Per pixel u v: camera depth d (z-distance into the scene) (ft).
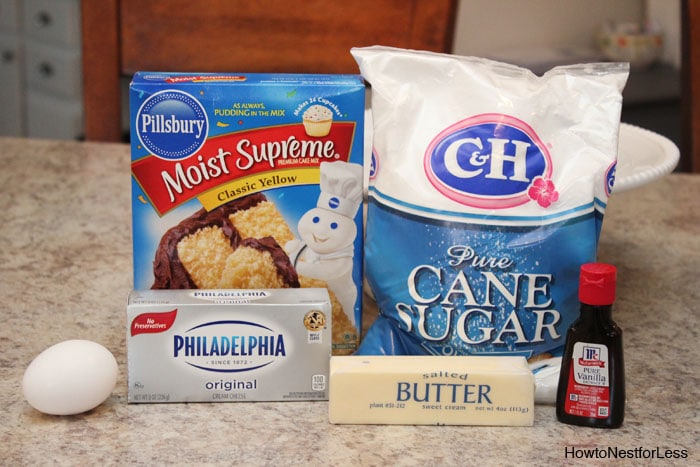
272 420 2.38
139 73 2.73
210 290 2.54
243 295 2.49
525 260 2.48
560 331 2.53
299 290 2.55
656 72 9.73
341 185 2.65
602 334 2.31
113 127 5.15
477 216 2.48
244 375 2.45
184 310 2.40
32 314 3.02
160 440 2.27
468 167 2.49
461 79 2.55
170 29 4.94
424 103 2.56
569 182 2.50
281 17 4.89
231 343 2.43
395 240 2.54
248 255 2.67
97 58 5.01
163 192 2.61
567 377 2.35
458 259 2.49
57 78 9.84
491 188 2.48
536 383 2.46
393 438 2.30
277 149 2.61
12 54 10.23
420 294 2.52
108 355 2.41
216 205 2.63
